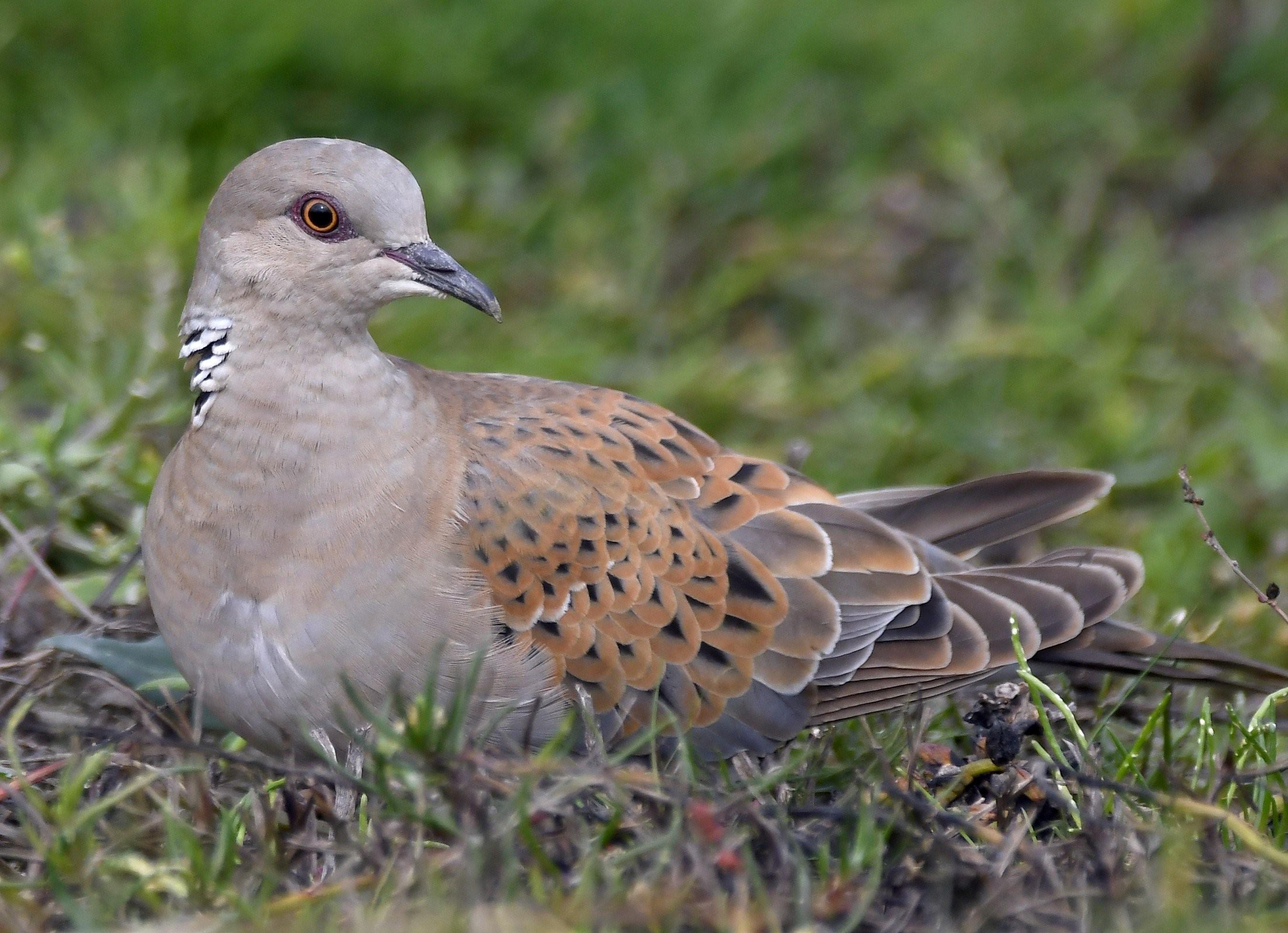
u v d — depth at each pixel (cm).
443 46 1667
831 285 1627
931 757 984
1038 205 1719
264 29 1628
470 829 809
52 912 815
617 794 839
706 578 995
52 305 1363
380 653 938
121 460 1213
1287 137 1786
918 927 815
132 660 1022
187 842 809
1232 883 838
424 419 969
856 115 1744
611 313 1535
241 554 939
